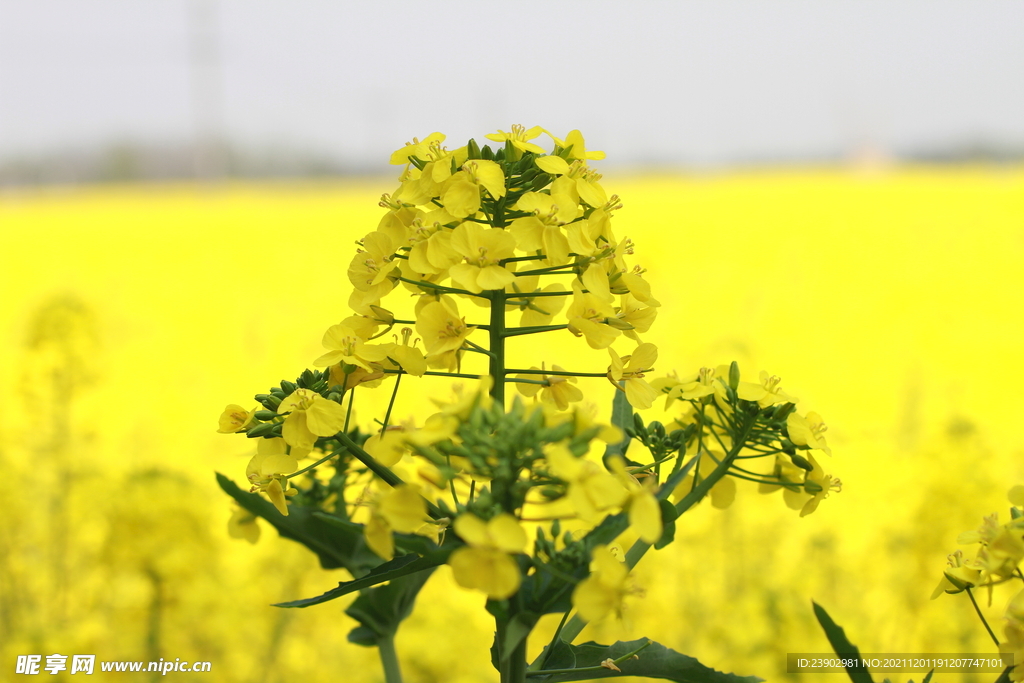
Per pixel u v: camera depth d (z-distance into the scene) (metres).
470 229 1.79
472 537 1.37
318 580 5.40
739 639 4.67
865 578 6.13
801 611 4.72
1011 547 1.81
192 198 55.00
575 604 1.49
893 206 32.28
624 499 1.47
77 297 7.20
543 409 1.63
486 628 5.90
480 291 1.88
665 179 59.62
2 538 5.80
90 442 7.36
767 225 29.38
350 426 2.41
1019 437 10.80
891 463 7.77
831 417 12.56
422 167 2.02
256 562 5.42
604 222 1.91
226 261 28.94
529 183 1.95
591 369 12.72
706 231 28.70
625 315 2.00
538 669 1.91
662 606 5.69
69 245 32.53
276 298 23.66
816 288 21.91
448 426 1.52
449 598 6.30
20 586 5.68
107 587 5.05
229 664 4.97
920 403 11.79
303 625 5.32
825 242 27.16
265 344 18.02
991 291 21.25
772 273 23.66
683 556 6.49
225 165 68.31
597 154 2.03
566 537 1.71
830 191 37.94
